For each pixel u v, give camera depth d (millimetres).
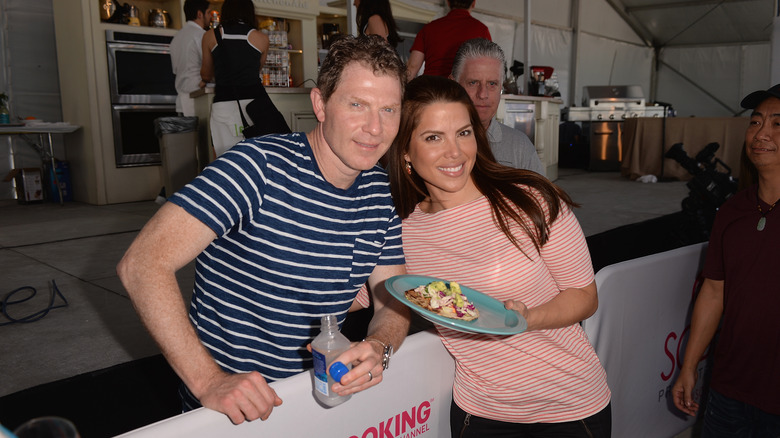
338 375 950
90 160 6992
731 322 1529
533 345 1277
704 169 3434
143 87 7051
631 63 14297
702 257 1842
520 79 10180
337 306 1291
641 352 1722
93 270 3961
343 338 1007
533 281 1275
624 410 1731
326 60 1090
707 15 13102
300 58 7613
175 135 6285
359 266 1281
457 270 1321
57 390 1979
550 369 1295
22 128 6500
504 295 1297
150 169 7309
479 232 1258
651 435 1883
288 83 7238
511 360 1285
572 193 7500
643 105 10375
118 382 2055
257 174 1099
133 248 1021
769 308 1441
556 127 9102
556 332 1289
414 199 1316
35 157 7410
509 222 1221
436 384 1344
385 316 1279
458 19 2812
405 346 1244
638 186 8164
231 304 1220
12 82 7113
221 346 1259
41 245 4727
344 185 1199
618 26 13695
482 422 1380
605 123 10242
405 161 1266
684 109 14844
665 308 1761
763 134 1439
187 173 6453
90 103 6773
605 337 1579
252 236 1146
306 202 1158
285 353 1267
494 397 1337
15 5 7000
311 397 1050
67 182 7426
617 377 1666
